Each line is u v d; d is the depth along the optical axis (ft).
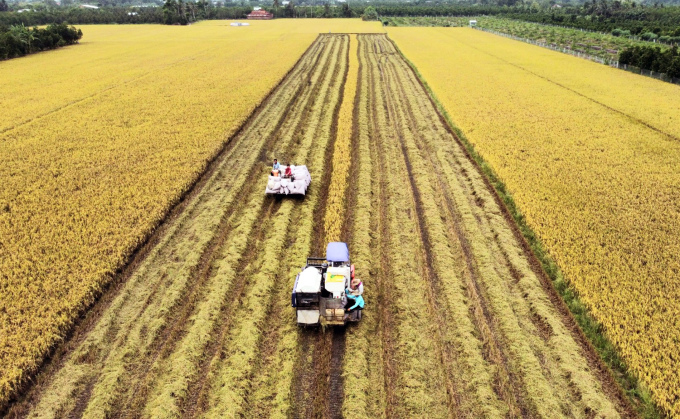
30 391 42.22
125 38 342.85
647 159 96.94
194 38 337.52
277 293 55.36
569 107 137.39
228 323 50.01
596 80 178.81
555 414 39.75
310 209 75.56
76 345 47.67
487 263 61.00
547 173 88.69
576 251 63.10
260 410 40.27
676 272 58.95
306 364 45.52
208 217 73.26
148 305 53.16
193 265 60.18
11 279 55.98
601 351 47.03
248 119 124.57
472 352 45.93
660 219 71.77
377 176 89.66
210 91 153.89
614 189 82.38
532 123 121.39
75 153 98.58
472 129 115.96
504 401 41.14
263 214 75.05
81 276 56.65
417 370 44.01
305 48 264.31
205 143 103.65
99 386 42.11
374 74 189.88
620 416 39.99
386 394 41.98
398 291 55.16
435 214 73.67
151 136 108.88
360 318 50.60
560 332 49.26
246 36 347.97
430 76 183.11
